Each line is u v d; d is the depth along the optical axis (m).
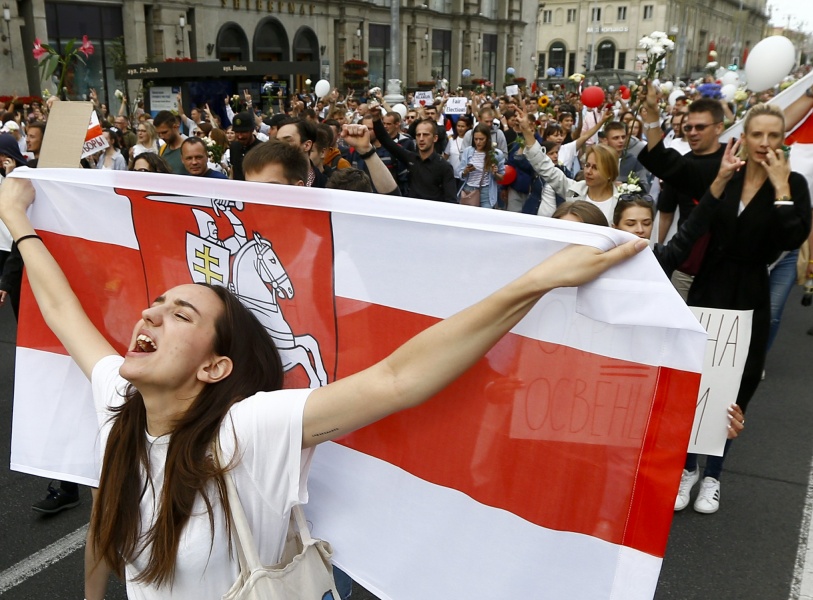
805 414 4.52
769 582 2.91
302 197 1.52
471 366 1.30
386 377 1.30
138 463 1.40
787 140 3.88
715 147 4.07
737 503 3.50
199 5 27.55
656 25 71.94
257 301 1.70
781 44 4.48
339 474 1.62
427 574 1.53
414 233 1.44
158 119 6.35
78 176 1.81
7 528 3.29
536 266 1.27
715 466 3.39
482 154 7.55
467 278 1.40
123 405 1.46
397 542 1.56
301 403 1.33
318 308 1.62
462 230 1.38
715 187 2.74
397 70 19.61
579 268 1.20
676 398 1.24
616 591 1.32
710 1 73.75
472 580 1.48
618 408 1.29
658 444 1.26
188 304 1.38
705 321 2.58
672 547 3.14
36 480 3.73
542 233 1.26
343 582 2.18
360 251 1.53
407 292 1.49
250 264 1.69
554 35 79.38
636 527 1.29
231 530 1.32
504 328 1.26
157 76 16.98
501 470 1.42
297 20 32.19
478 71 45.41
